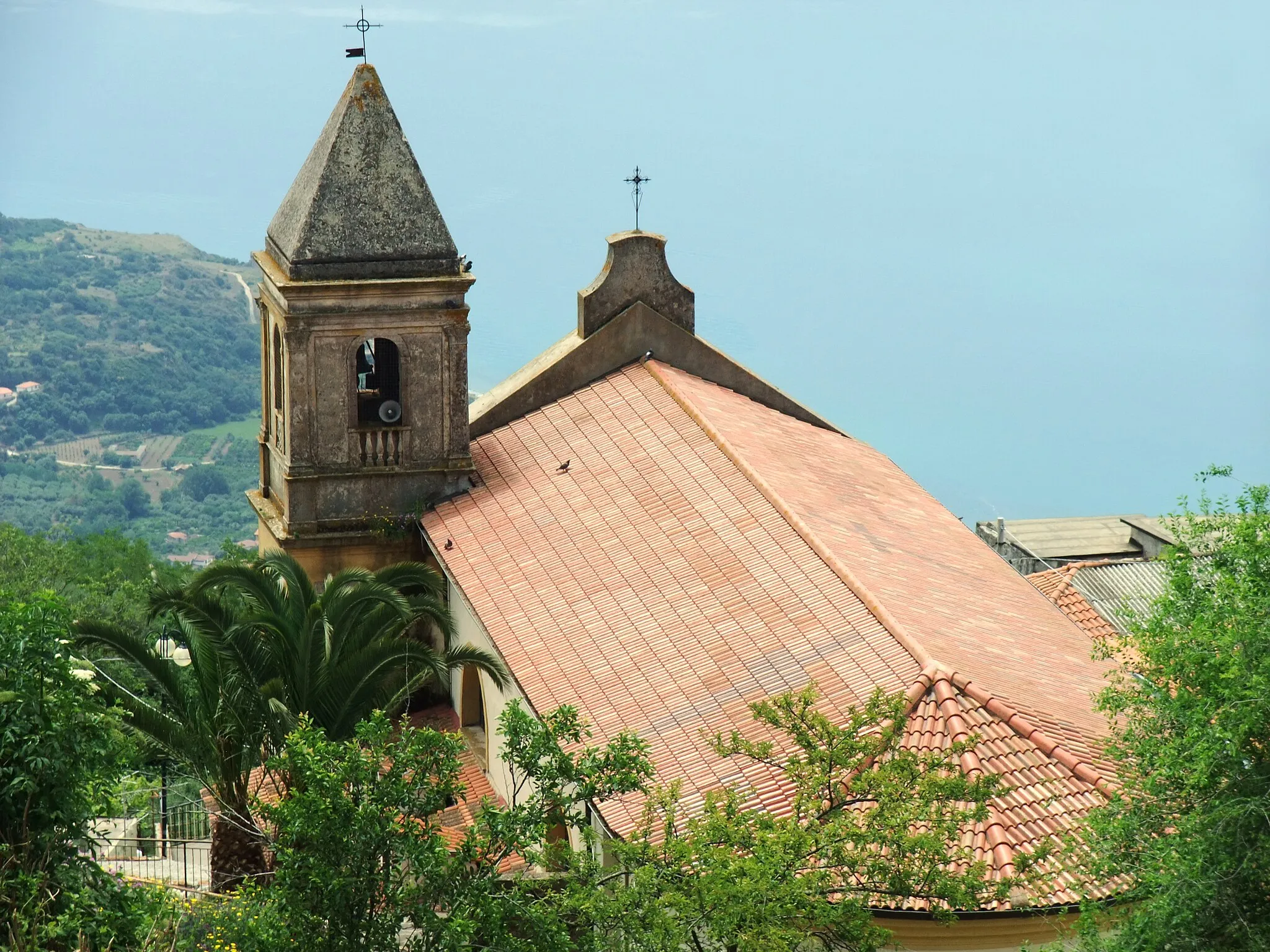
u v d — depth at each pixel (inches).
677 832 1405.0
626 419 2114.9
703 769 1530.5
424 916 1135.6
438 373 2090.3
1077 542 2871.6
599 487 2007.9
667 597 1779.0
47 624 1175.6
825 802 1337.4
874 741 1322.6
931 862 1228.5
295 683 1803.6
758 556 1791.3
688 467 1982.0
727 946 1196.5
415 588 2055.9
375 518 2102.6
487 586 1910.7
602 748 1593.3
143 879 1653.5
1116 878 1273.4
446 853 1164.5
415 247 2060.8
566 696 1688.0
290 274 2036.2
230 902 1354.6
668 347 2246.6
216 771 1776.6
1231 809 1143.0
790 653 1632.6
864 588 1675.7
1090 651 1796.3
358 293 2046.0
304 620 1802.4
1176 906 1143.6
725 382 2281.0
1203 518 1330.0
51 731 1149.1
